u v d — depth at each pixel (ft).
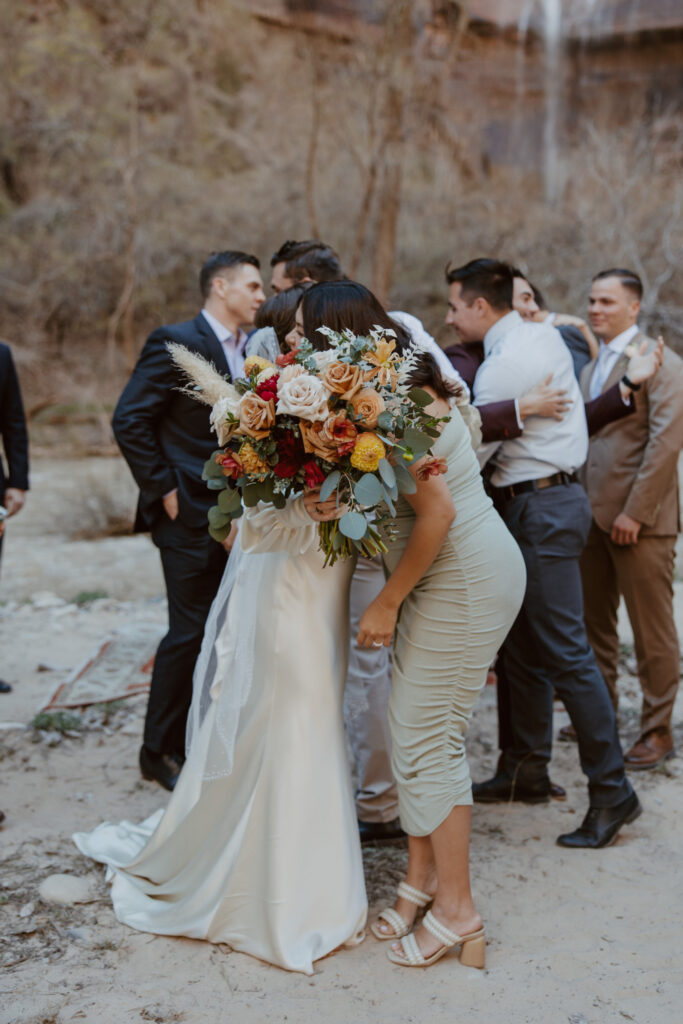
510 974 8.00
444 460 7.35
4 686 15.26
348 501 7.33
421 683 8.27
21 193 61.46
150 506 11.42
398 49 46.91
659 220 52.75
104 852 9.96
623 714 14.03
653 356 11.06
